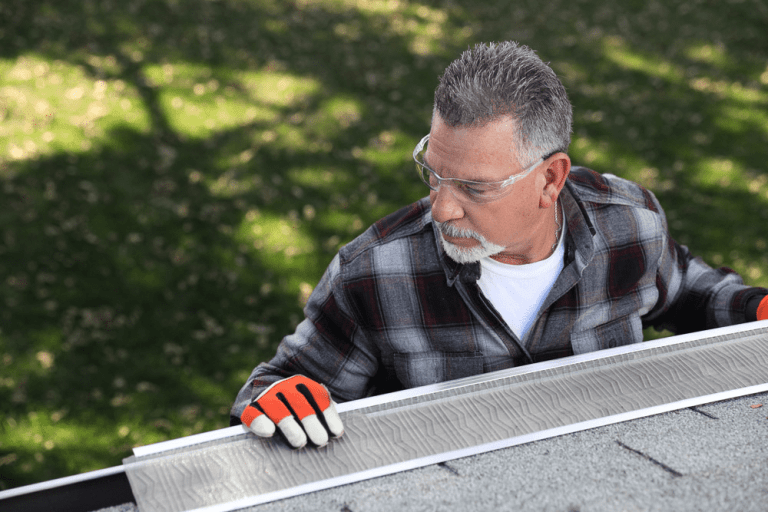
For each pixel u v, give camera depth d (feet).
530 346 4.52
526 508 2.36
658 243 4.66
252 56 21.21
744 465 2.55
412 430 2.97
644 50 23.86
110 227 13.73
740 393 3.14
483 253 3.84
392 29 24.18
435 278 4.33
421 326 4.45
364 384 4.75
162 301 12.10
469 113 3.31
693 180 16.70
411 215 4.52
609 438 2.80
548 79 3.54
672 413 2.98
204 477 2.69
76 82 18.56
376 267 4.39
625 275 4.57
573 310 4.48
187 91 19.02
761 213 15.44
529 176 3.55
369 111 19.06
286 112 18.61
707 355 3.52
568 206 4.34
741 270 13.78
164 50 20.75
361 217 14.78
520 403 3.13
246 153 16.60
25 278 12.19
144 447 2.86
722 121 19.61
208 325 11.71
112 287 12.30
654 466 2.57
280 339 11.64
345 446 2.89
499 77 3.32
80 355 10.85
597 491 2.43
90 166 15.47
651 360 3.50
